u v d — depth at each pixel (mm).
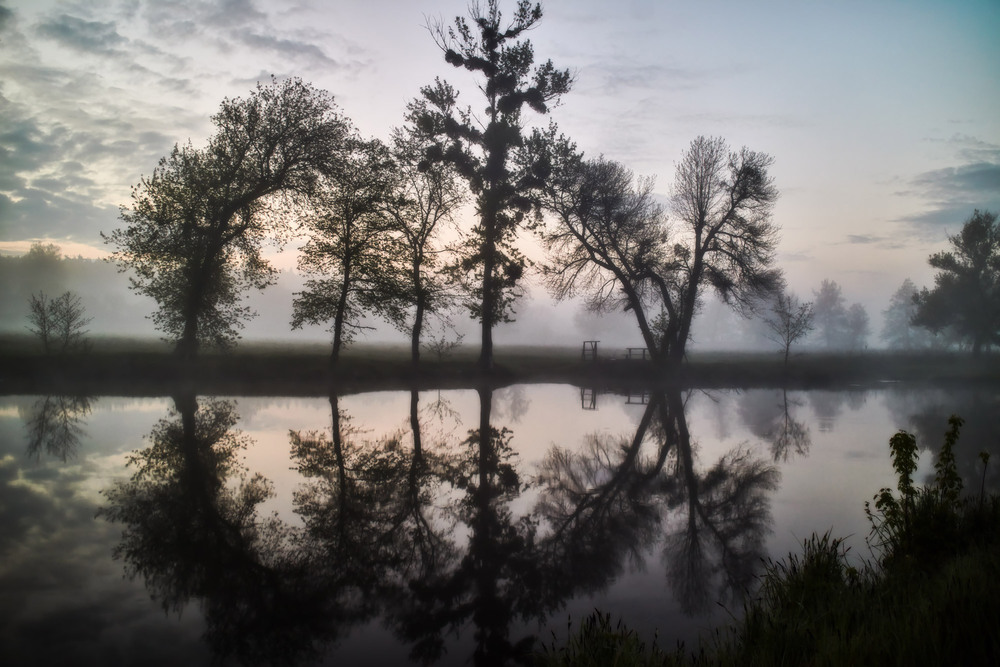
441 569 6637
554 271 37969
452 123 32375
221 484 10117
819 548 6074
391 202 30719
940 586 4914
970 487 9680
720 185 35469
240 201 28484
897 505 6680
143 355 30625
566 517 8750
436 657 4625
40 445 13039
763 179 34469
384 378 31531
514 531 8070
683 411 21672
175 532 7629
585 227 36094
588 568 6711
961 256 54812
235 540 7395
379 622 5293
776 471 11656
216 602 5633
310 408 20406
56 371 27312
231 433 15055
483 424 18000
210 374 28750
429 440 15102
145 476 10539
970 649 3830
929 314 55969
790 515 8648
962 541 6379
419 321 33094
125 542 7215
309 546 7270
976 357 53625
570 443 14984
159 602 5605
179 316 29781
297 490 9922
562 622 5336
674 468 12148
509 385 31719
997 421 18281
